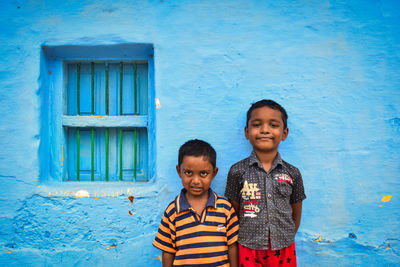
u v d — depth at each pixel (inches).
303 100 74.0
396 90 73.9
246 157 73.5
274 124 63.1
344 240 73.1
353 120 73.9
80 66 80.4
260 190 62.8
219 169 73.5
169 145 73.2
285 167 65.1
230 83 74.0
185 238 61.0
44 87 75.5
